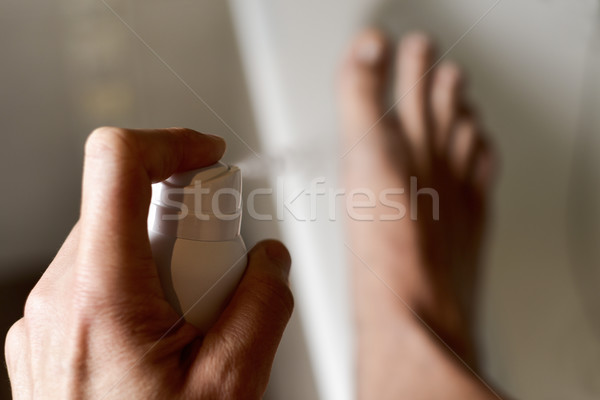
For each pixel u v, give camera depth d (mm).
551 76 403
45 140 437
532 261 426
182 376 254
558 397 420
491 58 410
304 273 440
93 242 246
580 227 413
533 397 427
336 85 425
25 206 444
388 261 449
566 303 417
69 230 448
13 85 427
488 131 423
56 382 254
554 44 398
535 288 426
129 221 246
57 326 260
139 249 250
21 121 433
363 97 424
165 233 269
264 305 271
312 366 451
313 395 453
